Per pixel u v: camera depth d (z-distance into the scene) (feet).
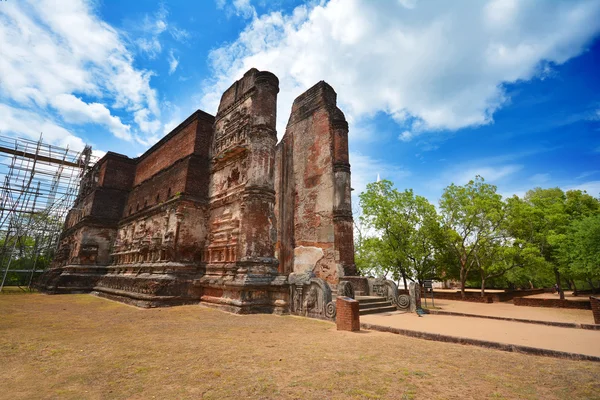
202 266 54.80
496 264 72.13
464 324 33.17
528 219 76.18
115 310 44.62
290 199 69.51
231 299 43.62
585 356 19.61
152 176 73.46
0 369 17.19
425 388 14.39
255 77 53.83
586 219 56.59
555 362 19.17
